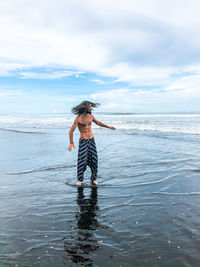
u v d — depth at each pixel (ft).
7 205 13.80
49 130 62.54
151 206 13.17
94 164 18.11
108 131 57.21
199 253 8.56
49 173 21.31
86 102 18.42
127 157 27.22
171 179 18.34
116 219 11.68
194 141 37.01
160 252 8.75
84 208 13.23
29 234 10.32
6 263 8.30
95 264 8.21
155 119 92.53
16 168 23.24
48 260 8.47
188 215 11.76
